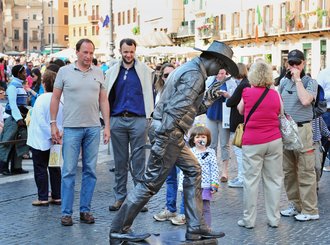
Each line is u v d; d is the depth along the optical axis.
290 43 55.91
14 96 12.80
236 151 11.65
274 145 8.89
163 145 6.96
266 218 9.49
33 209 9.98
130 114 9.70
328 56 50.41
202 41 69.69
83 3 114.31
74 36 117.31
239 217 9.51
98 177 12.54
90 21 109.44
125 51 9.68
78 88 9.03
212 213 9.73
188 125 7.00
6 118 12.91
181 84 6.88
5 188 11.48
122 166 9.87
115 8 92.50
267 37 58.25
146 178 7.10
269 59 58.53
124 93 9.73
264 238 8.45
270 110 8.84
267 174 9.02
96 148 9.20
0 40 128.50
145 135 9.83
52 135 9.33
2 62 33.78
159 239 7.19
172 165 7.09
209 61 6.98
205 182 8.32
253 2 59.84
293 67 9.32
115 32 92.56
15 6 158.88
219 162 14.33
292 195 9.65
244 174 8.97
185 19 74.94
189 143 8.48
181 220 9.02
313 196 9.38
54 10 139.88
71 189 9.05
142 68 9.81
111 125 9.81
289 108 9.41
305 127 9.32
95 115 9.17
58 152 9.83
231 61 6.96
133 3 86.50
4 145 12.68
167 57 53.69
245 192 8.93
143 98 9.78
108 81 9.80
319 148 10.23
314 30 51.00
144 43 47.22
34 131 10.05
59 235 8.57
